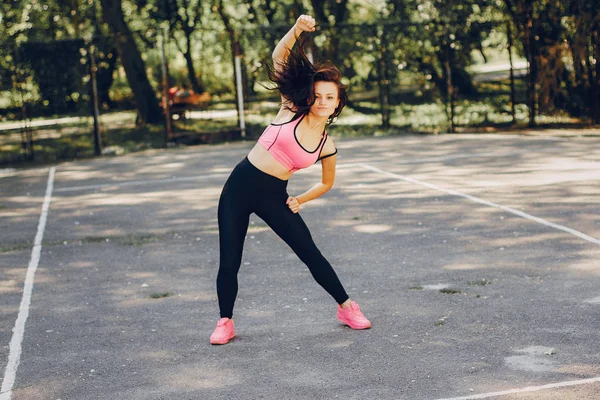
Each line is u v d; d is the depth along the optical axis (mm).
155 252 8211
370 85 19266
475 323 5480
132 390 4641
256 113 18656
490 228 8289
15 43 17719
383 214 9375
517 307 5766
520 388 4375
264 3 24938
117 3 20922
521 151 13703
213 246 8336
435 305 5918
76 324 5938
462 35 18156
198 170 14156
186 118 18891
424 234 8234
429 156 13898
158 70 20328
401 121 18812
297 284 6699
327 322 5688
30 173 15336
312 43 18328
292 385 4594
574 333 5184
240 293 6523
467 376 4586
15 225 10148
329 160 5410
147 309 6234
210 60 19672
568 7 16891
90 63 17906
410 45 18531
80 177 14273
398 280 6645
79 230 9594
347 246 7957
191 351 5242
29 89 17844
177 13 24453
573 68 17188
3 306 6520
